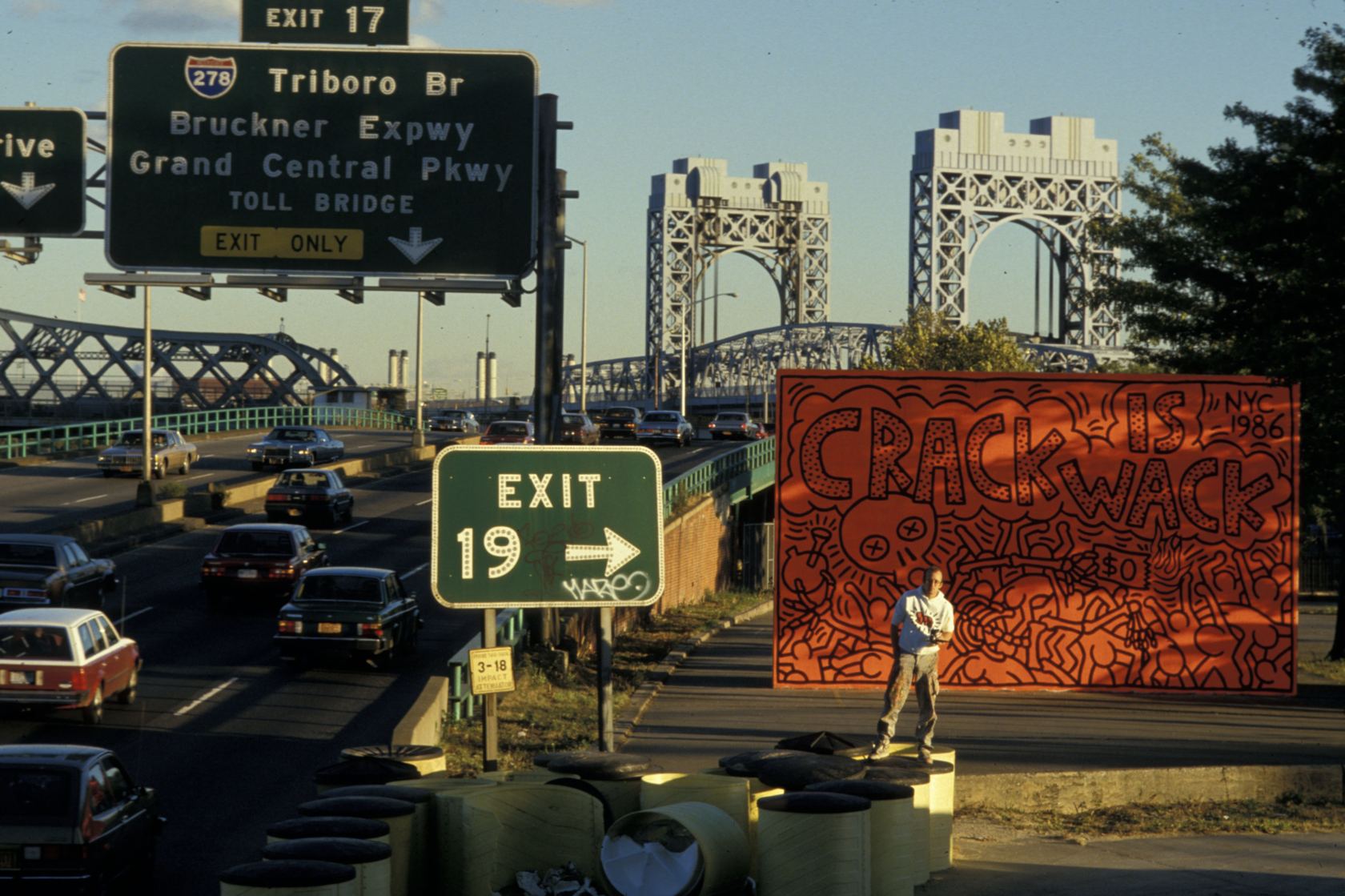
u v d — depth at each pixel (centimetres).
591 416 7744
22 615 1730
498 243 1892
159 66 1858
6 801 998
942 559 2223
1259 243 2355
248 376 13800
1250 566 2216
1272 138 2370
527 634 2239
